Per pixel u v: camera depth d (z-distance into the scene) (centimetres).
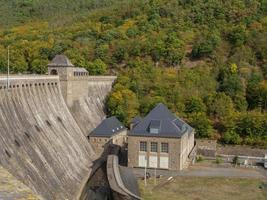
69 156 8962
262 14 18700
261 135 12250
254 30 17212
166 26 18975
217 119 13138
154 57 16412
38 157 7650
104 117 13138
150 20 19825
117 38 18500
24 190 1708
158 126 9931
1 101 7662
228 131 12406
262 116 12488
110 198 8175
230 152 11631
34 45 18375
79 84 11925
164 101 13362
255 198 7869
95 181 9131
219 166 10306
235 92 14000
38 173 7294
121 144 12000
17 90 8475
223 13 19050
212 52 16288
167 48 16312
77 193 8075
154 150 9912
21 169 6888
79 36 19800
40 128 8556
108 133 10956
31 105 8825
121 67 16500
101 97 13900
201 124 12612
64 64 10988
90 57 17100
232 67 15062
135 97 13700
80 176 8788
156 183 8750
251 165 10412
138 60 16375
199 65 15900
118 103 13312
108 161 8869
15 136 7425
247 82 14412
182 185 8638
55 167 8012
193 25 18712
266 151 11581
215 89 14462
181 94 13862
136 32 18700
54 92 10562
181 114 13050
